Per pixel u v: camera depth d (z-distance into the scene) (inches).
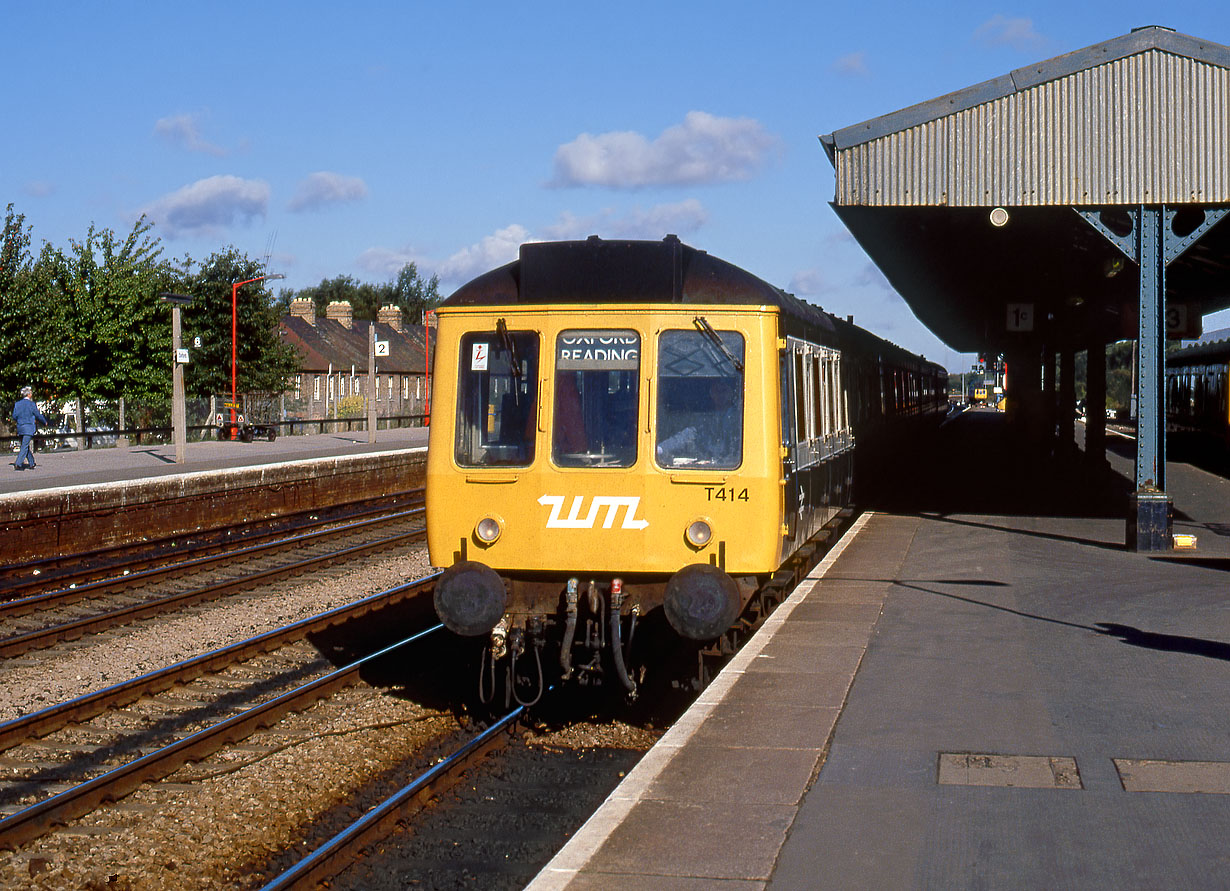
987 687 333.1
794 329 419.2
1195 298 1195.9
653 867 206.4
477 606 356.5
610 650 400.2
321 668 455.5
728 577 348.5
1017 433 1667.1
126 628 518.3
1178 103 621.0
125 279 1520.7
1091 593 488.4
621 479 359.9
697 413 361.7
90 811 301.6
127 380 1537.9
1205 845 214.2
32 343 1330.0
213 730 352.2
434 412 374.9
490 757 355.3
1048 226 768.3
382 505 1067.3
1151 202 624.4
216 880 264.7
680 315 362.0
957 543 647.8
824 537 570.6
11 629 515.8
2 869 265.9
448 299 380.2
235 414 1578.5
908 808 235.5
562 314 366.0
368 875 267.4
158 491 808.3
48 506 709.3
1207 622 426.6
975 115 638.5
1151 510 611.5
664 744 280.4
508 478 365.4
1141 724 294.4
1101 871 203.0
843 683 338.3
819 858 210.1
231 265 1804.9
